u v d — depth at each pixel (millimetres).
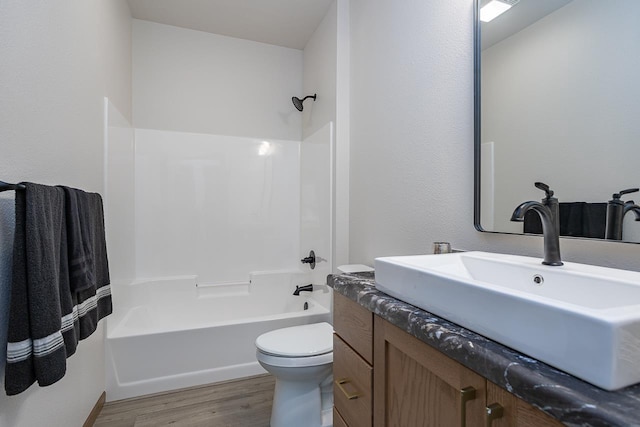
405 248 1572
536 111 970
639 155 739
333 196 2205
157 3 2336
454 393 636
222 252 2760
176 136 2639
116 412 1692
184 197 2660
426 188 1431
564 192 896
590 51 835
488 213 1121
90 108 1555
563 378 454
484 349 556
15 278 876
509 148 1051
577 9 867
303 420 1514
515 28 1036
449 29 1297
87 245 1277
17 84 965
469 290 639
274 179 2926
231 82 2797
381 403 883
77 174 1400
